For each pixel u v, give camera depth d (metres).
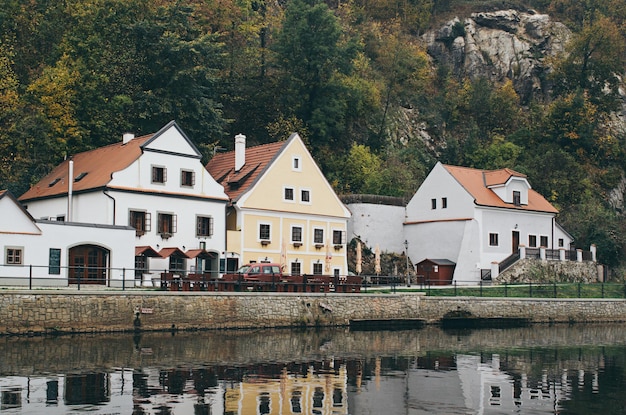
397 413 25.09
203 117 73.00
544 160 101.06
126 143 60.84
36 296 39.56
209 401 25.67
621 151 112.56
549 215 79.56
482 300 57.91
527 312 60.06
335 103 88.06
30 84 72.25
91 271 50.91
